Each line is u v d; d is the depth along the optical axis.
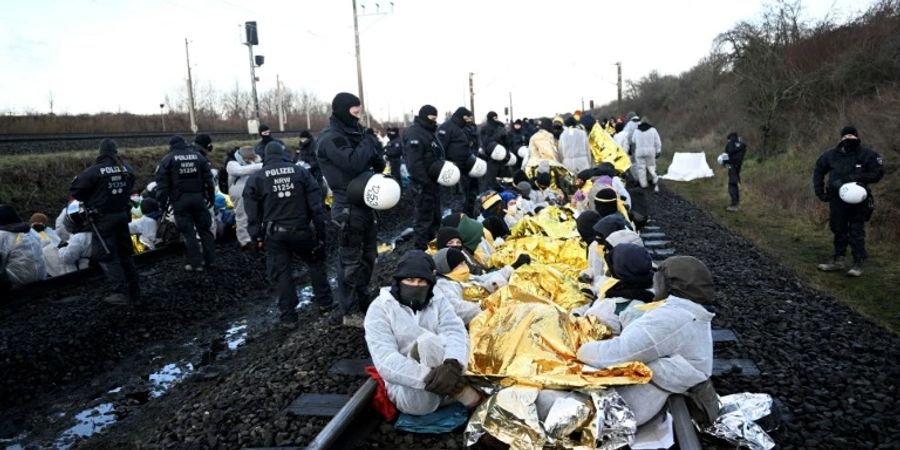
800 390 4.58
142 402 5.92
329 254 11.88
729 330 5.88
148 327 7.81
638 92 50.03
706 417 3.80
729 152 14.58
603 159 13.96
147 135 25.94
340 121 6.16
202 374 6.29
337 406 4.60
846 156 8.35
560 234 8.05
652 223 12.74
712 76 33.66
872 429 3.95
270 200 6.84
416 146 7.86
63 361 6.71
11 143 19.16
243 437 4.29
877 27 17.97
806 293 7.40
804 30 20.81
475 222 6.79
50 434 5.35
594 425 3.51
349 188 5.93
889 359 5.23
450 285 5.17
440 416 4.11
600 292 4.91
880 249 9.80
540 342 4.09
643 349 3.67
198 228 9.95
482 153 12.67
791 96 19.53
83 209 7.92
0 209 8.57
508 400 3.67
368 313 4.17
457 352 3.96
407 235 12.03
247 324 8.08
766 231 12.10
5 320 7.73
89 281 9.48
